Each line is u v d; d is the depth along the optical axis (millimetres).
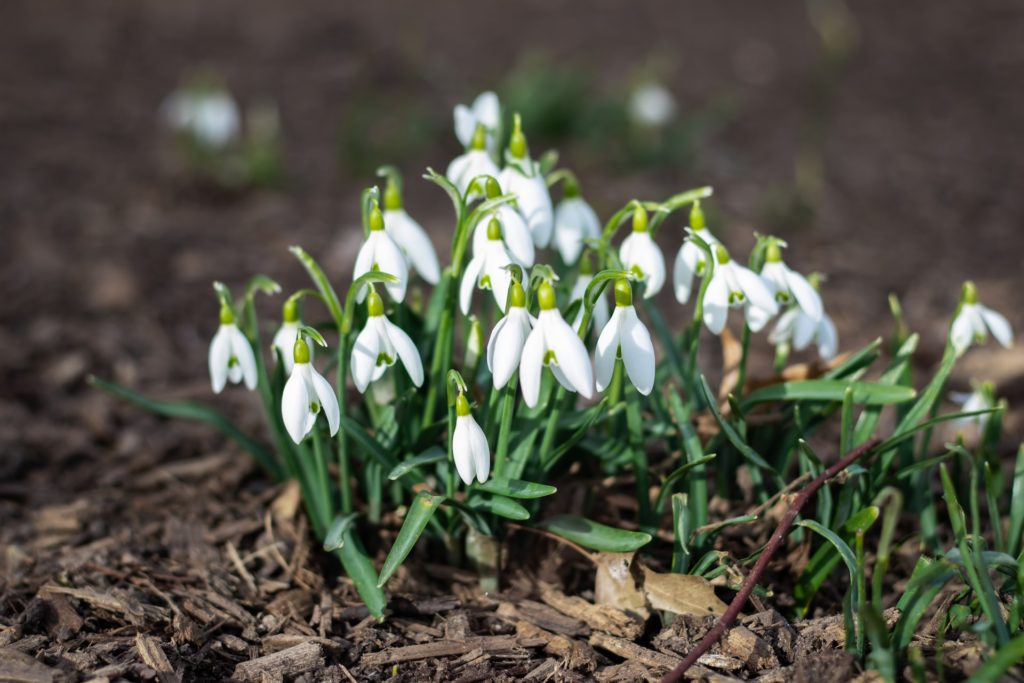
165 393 888
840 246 1196
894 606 708
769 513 738
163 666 694
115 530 774
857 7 2418
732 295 692
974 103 1758
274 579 746
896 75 1931
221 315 709
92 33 2049
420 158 1485
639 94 1462
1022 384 881
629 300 667
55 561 751
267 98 1716
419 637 714
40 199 1243
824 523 715
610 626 710
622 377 718
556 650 705
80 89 1713
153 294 1025
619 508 759
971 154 1513
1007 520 762
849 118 1703
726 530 744
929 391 719
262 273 1092
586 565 744
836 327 990
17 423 852
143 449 837
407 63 1902
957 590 713
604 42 2145
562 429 726
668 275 1104
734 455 743
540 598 730
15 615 722
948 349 718
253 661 700
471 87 1774
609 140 1507
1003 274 1100
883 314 1014
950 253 1170
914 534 742
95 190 1292
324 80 1815
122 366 911
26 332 931
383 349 678
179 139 1409
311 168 1434
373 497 740
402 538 684
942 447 810
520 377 659
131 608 720
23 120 1536
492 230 675
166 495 799
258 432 852
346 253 1146
